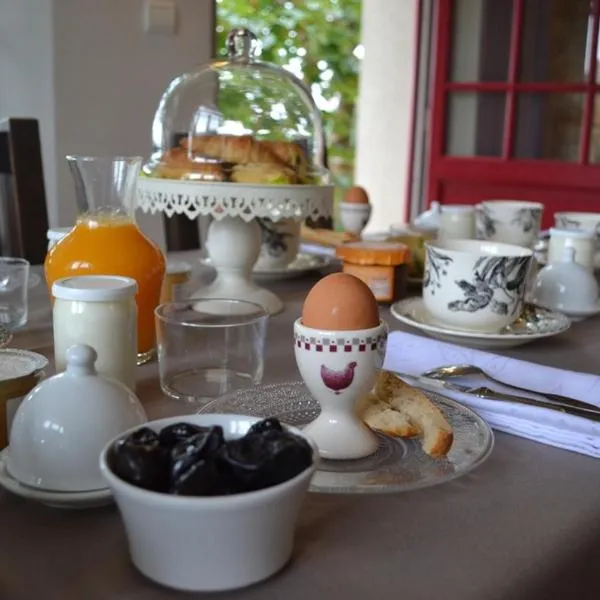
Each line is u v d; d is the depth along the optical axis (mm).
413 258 1184
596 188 2625
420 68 2996
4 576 392
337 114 4055
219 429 405
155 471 388
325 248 1405
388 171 3195
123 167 745
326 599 382
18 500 471
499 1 2723
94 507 463
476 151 2861
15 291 871
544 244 1479
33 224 1297
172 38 2188
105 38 2045
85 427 463
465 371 714
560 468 553
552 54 2697
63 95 2002
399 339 826
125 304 637
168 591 386
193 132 1012
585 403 647
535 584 417
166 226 1530
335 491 469
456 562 420
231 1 3605
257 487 391
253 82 1081
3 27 2098
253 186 903
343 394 543
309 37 3898
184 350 720
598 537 478
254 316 763
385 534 447
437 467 519
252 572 389
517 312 870
